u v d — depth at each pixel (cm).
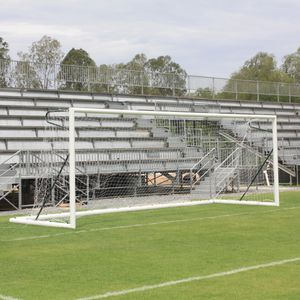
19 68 2269
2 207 1603
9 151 1684
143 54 5475
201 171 1889
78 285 598
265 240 896
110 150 1775
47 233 1011
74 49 4978
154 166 1838
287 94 3225
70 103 2238
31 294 561
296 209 1399
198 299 534
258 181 2009
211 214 1305
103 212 1298
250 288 576
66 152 1552
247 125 2019
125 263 717
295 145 2644
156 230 1037
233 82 2994
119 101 2412
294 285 588
